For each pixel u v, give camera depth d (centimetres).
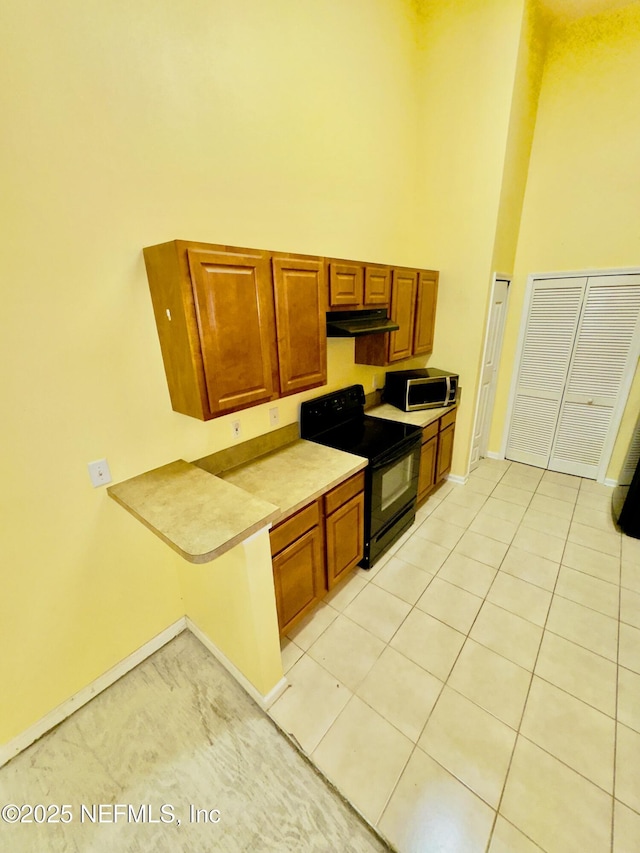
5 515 136
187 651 197
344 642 196
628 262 299
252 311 162
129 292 153
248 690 172
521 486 350
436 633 200
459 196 294
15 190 120
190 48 153
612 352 321
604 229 302
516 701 165
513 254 339
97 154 135
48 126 123
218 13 159
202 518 138
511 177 288
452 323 325
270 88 187
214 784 141
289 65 194
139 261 153
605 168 292
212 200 173
